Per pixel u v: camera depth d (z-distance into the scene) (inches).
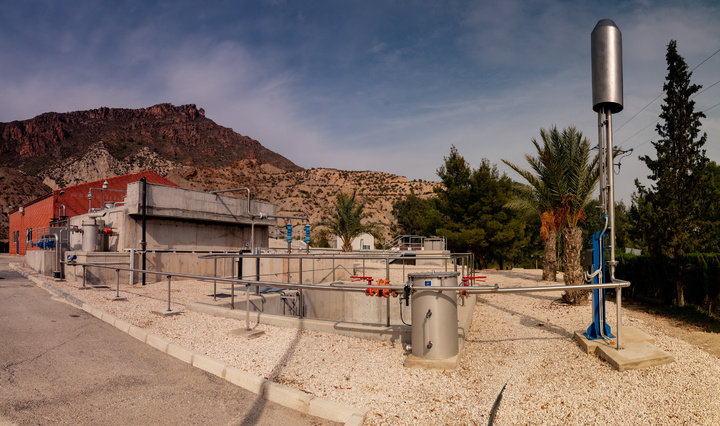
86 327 305.4
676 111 485.1
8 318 331.6
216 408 167.0
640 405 163.6
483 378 194.9
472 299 365.7
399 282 542.9
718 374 191.2
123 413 158.6
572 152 462.6
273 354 230.4
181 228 720.3
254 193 5994.1
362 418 153.3
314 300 538.3
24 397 169.0
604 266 235.6
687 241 446.6
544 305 391.5
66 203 1407.5
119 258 584.7
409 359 207.8
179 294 470.6
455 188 1146.0
